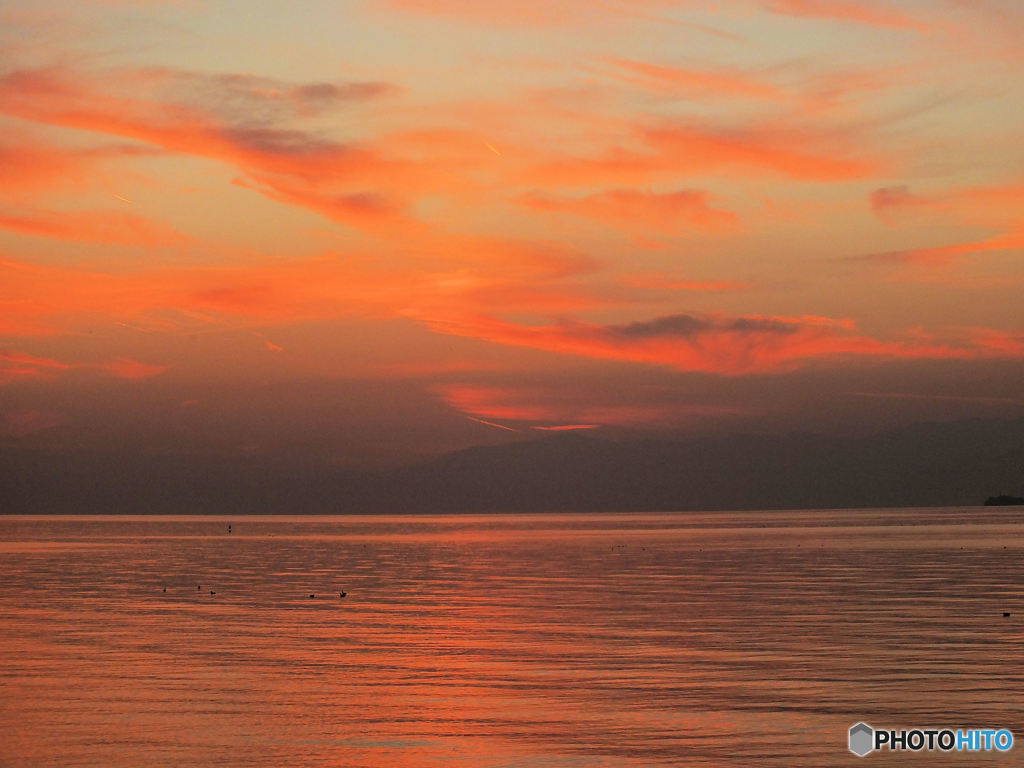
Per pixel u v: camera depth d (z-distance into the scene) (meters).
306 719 29.11
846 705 30.30
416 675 35.72
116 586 76.88
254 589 73.75
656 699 31.34
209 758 25.16
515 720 28.86
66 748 26.02
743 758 25.05
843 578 77.88
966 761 24.89
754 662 37.59
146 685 34.03
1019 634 44.34
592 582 77.88
